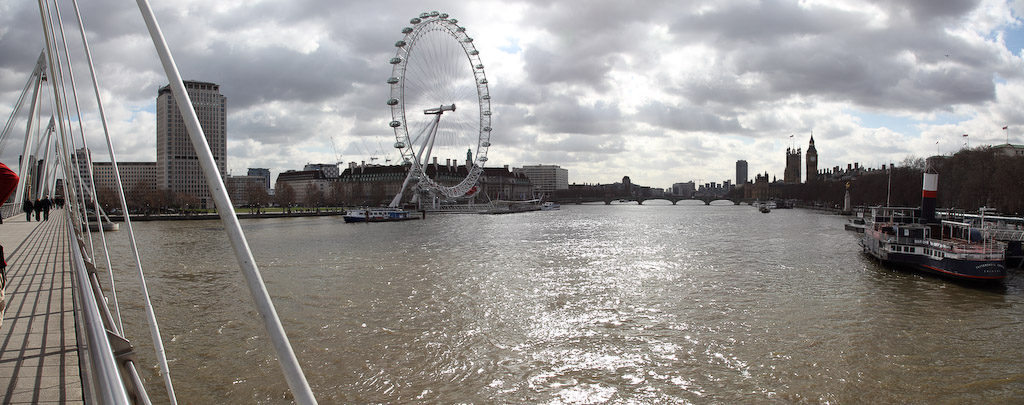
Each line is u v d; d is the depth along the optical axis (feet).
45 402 28.60
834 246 239.09
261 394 75.00
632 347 94.58
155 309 116.67
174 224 404.36
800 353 91.20
